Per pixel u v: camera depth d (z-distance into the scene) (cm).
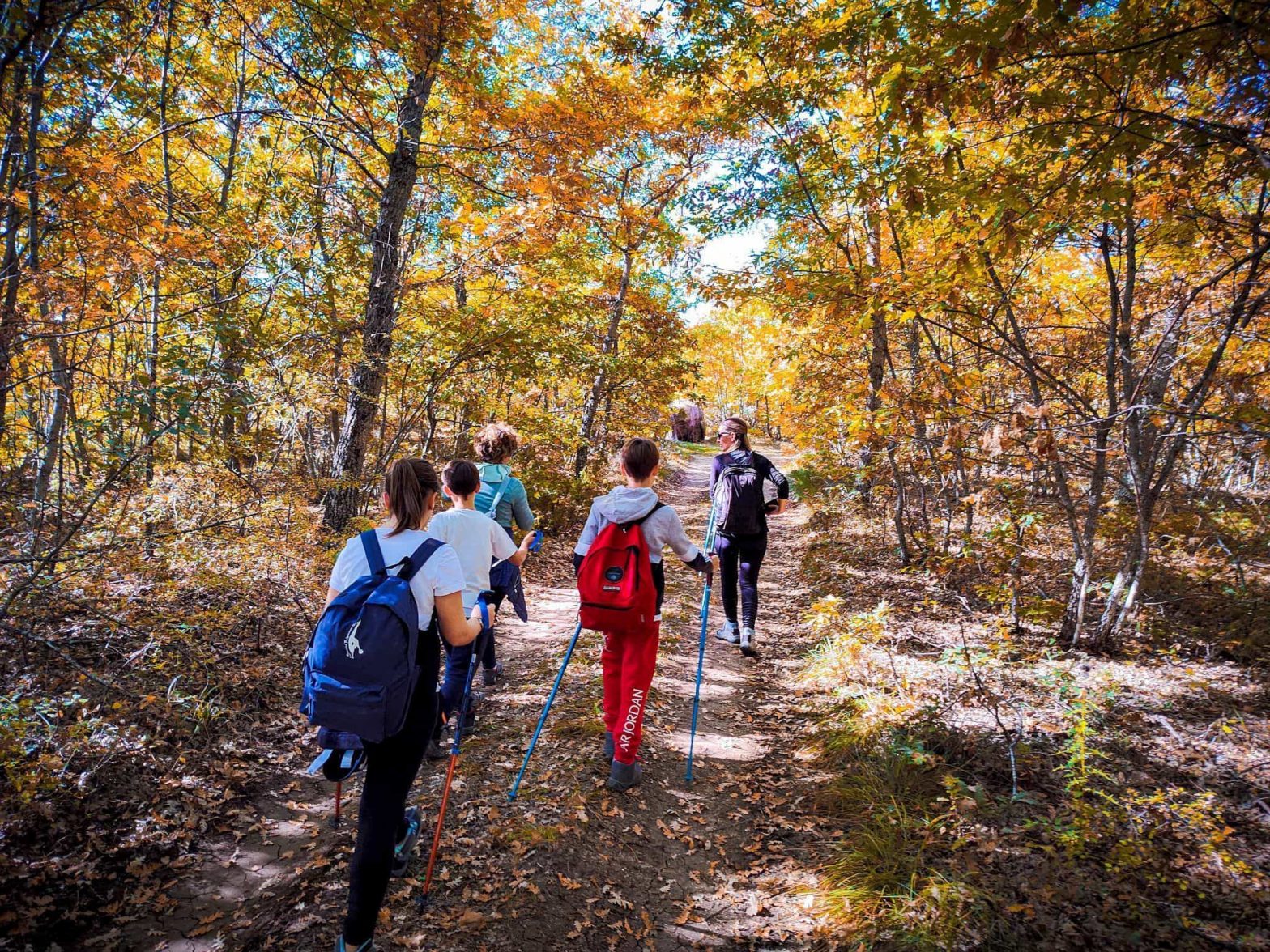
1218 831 316
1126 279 562
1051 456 463
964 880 296
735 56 741
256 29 717
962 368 739
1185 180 444
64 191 434
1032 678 515
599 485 1454
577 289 1214
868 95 716
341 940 234
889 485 1175
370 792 241
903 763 395
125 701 379
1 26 369
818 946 283
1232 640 578
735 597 640
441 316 892
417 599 247
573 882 304
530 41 1110
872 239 813
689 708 514
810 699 529
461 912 276
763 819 378
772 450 3409
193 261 538
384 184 902
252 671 456
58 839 294
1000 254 445
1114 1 389
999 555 661
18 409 462
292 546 602
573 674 552
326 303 790
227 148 1055
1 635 396
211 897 284
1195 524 733
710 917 301
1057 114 440
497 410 1198
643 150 1219
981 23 344
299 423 786
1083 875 294
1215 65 358
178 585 484
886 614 623
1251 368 589
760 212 764
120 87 620
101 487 404
